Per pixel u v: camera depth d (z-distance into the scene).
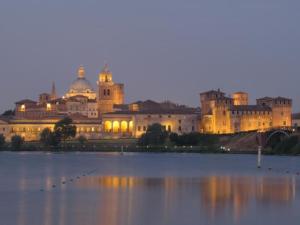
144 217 129.62
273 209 138.62
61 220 126.69
